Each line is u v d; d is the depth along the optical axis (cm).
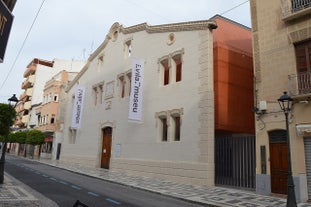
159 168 1833
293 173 1224
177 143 1752
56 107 4684
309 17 1273
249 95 1886
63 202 976
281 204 1070
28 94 6394
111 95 2584
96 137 2714
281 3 1380
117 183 1595
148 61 2142
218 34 1958
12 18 473
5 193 1076
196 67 1734
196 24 1775
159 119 1939
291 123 1260
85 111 3055
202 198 1162
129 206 959
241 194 1297
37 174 1878
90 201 1016
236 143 1585
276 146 1317
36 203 916
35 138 4134
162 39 2050
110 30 2772
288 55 1329
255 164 1462
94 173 2050
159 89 1981
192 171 1612
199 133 1622
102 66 2872
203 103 1636
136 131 2131
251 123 1852
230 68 1833
